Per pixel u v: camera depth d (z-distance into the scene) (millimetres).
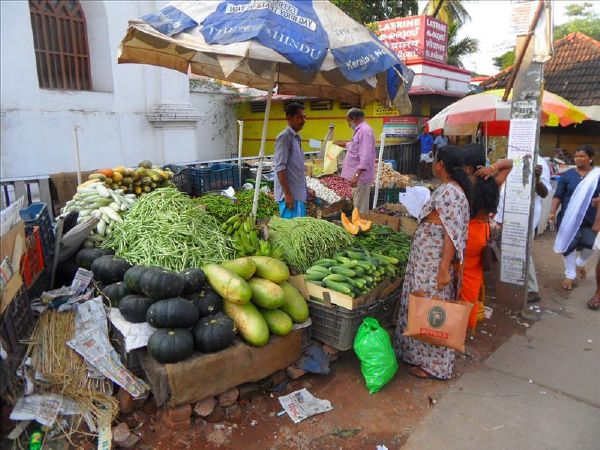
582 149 5707
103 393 3072
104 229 4316
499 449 3061
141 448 2945
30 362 2943
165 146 10406
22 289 3090
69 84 9195
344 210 6586
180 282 3229
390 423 3309
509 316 5180
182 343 2992
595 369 4082
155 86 10188
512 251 5254
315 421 3295
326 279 3795
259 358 3365
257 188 4699
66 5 8930
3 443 2699
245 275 3531
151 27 3580
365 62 3719
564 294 5910
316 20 3660
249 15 3426
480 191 4047
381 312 4215
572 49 14375
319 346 3928
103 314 3334
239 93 16031
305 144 16562
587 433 3221
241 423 3229
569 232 5832
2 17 7824
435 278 3668
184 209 4273
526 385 3816
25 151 8367
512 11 4902
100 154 9477
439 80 16359
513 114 5055
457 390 3727
